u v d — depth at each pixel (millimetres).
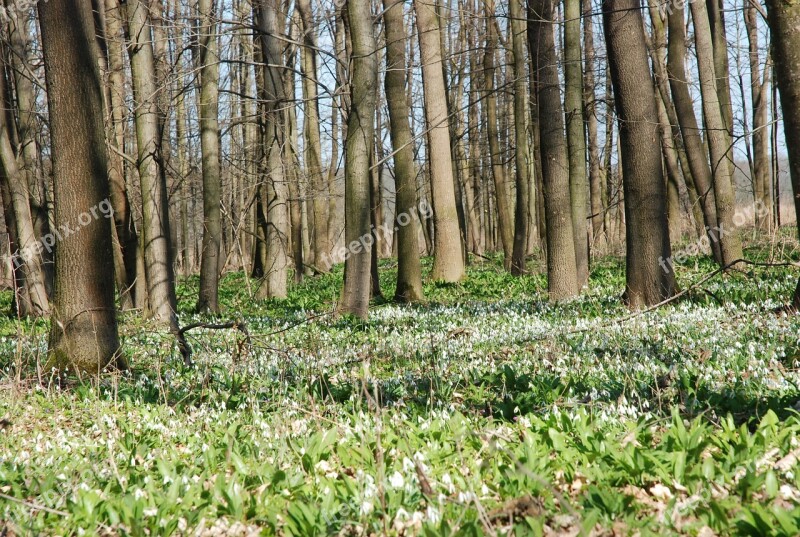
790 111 9617
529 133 33250
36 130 19062
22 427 6969
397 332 11992
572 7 18031
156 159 15125
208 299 18078
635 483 4418
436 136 21750
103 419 6863
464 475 4598
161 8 16703
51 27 8883
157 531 4137
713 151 18219
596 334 9977
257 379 8336
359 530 4023
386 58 18000
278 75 20422
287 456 5453
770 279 14531
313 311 16531
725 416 5934
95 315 9133
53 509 4473
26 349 10531
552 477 4637
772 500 3959
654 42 22438
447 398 6984
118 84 17031
